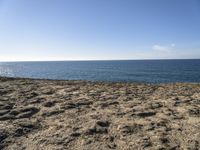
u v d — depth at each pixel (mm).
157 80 44156
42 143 4930
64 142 4988
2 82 15641
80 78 48281
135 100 9398
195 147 4723
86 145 4840
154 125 6098
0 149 4633
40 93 10820
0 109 7535
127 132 5570
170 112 7410
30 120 6473
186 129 5789
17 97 9609
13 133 5438
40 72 71438
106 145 4840
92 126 5949
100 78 48312
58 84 14898
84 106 8195
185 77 49969
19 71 80438
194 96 10531
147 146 4789
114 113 7258
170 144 4879
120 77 50781
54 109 7668
